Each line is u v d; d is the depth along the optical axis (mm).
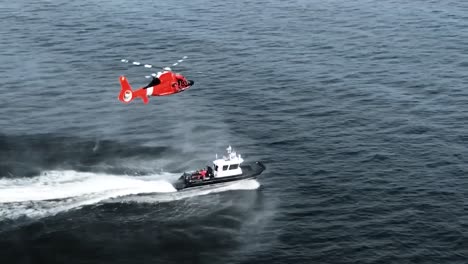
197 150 109688
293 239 82375
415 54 157500
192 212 88438
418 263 77000
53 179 95750
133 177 98375
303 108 126875
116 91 135375
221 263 76875
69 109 125250
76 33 172500
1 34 169625
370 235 83062
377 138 112750
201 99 132125
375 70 147250
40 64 148875
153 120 121875
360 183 96938
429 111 124125
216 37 171500
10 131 113438
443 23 183000
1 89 133125
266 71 147125
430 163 102938
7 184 93250
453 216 87188
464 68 147375
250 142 112625
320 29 179375
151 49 161125
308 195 93875
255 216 87812
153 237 81938
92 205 89062
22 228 82438
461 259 77750
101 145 109750
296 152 108312
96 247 79125
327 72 146250
